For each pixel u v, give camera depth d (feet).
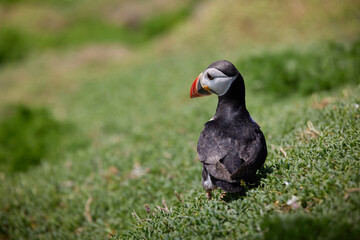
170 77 50.01
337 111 20.76
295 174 15.30
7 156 36.40
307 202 13.66
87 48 80.64
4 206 27.53
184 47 64.64
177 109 37.47
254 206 14.28
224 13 65.67
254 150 14.74
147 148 29.58
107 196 24.84
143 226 16.35
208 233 13.73
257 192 15.14
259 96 35.35
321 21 56.08
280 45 48.03
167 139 30.83
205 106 36.14
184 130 31.76
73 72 68.69
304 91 32.96
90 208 24.44
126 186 24.88
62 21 94.89
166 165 25.09
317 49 39.63
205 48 61.82
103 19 94.38
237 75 16.03
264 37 58.23
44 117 40.75
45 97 59.82
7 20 95.96
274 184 15.33
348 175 13.83
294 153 17.54
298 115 24.21
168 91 45.16
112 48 79.46
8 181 32.32
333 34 51.37
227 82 15.94
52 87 63.10
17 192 29.12
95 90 55.06
